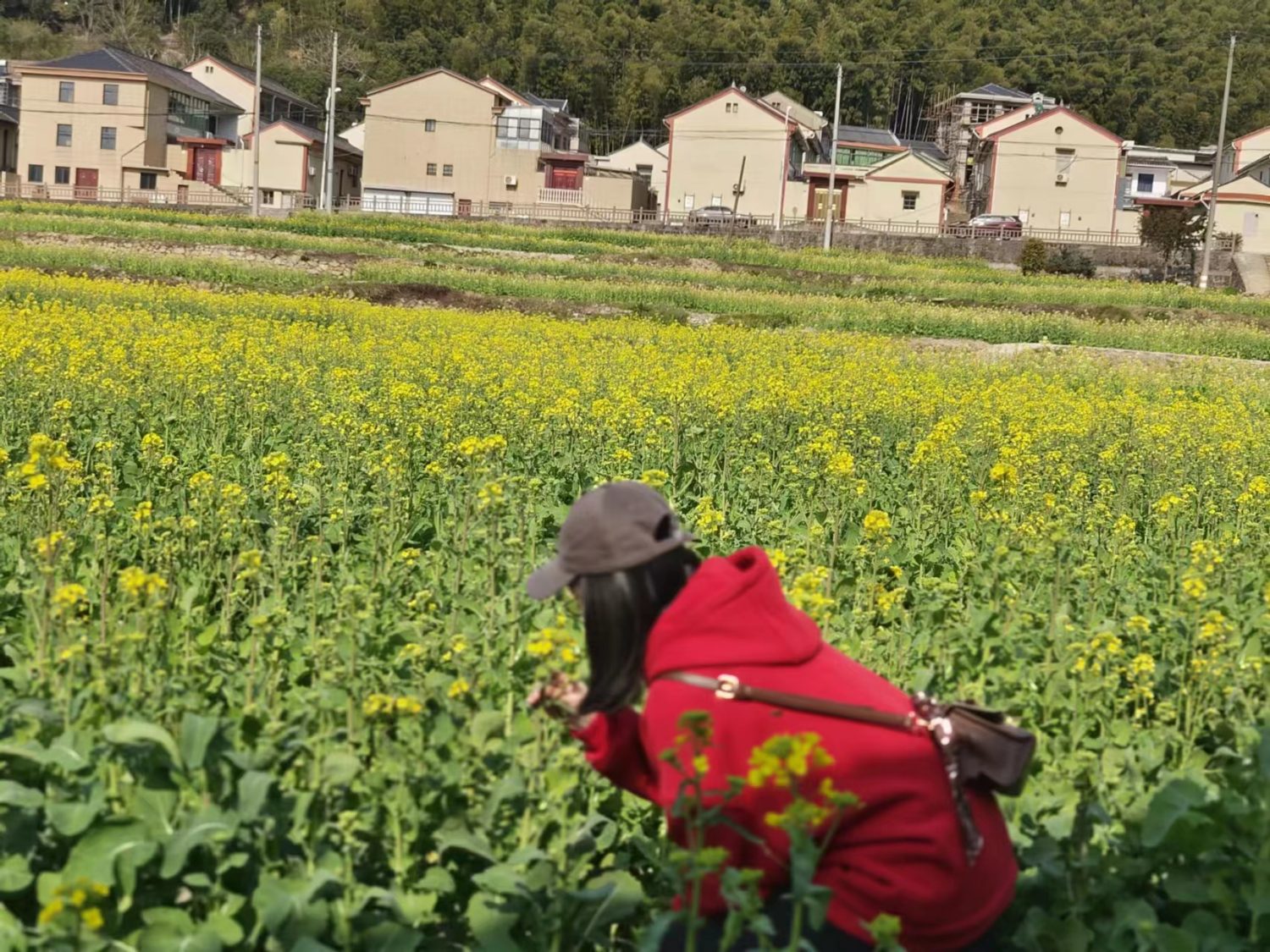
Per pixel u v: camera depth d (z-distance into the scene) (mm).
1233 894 3900
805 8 134750
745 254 56094
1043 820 4598
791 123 74250
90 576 6762
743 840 3441
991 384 22266
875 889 3367
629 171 81125
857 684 3535
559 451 11820
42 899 3621
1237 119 125438
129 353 17031
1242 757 4590
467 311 34812
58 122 75438
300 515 8164
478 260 47656
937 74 133125
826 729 3404
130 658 4812
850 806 3207
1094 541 9109
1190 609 6074
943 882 3371
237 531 7609
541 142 75625
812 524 8461
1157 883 4227
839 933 3398
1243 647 6242
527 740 4539
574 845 4316
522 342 24281
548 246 55000
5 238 45062
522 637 5867
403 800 4039
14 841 3920
